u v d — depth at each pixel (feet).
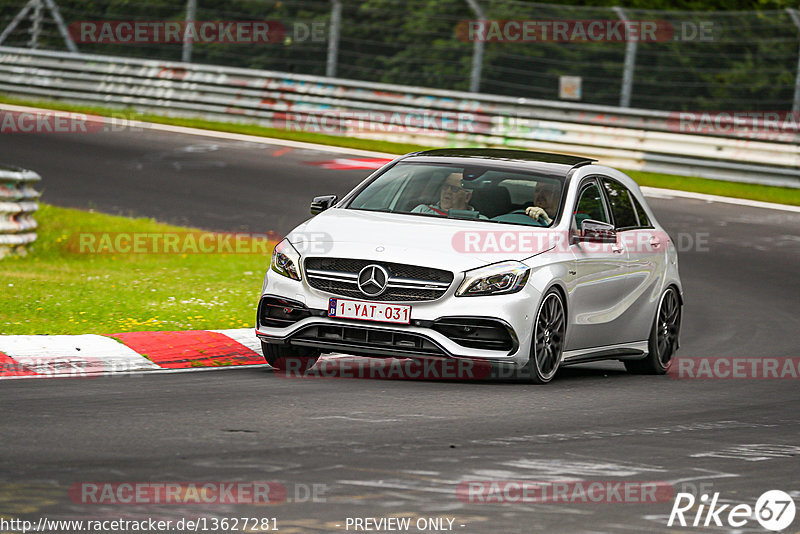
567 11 341.62
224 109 274.36
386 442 65.87
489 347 86.17
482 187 95.86
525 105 248.11
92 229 167.32
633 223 105.50
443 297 85.66
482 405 79.25
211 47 363.56
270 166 225.15
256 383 84.69
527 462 62.49
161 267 144.77
